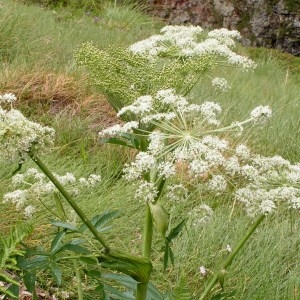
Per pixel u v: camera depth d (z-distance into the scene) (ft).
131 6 41.88
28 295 9.94
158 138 6.08
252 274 11.24
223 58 8.26
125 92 6.74
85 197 12.64
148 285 7.26
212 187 6.21
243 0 43.65
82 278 10.41
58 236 6.65
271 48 43.75
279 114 21.81
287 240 12.71
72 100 18.63
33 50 22.34
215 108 6.33
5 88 18.12
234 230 12.67
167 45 7.83
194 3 44.06
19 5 29.68
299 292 10.62
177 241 11.84
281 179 6.72
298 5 43.42
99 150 15.76
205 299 10.43
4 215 11.21
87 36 27.58
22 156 5.66
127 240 11.71
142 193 6.06
